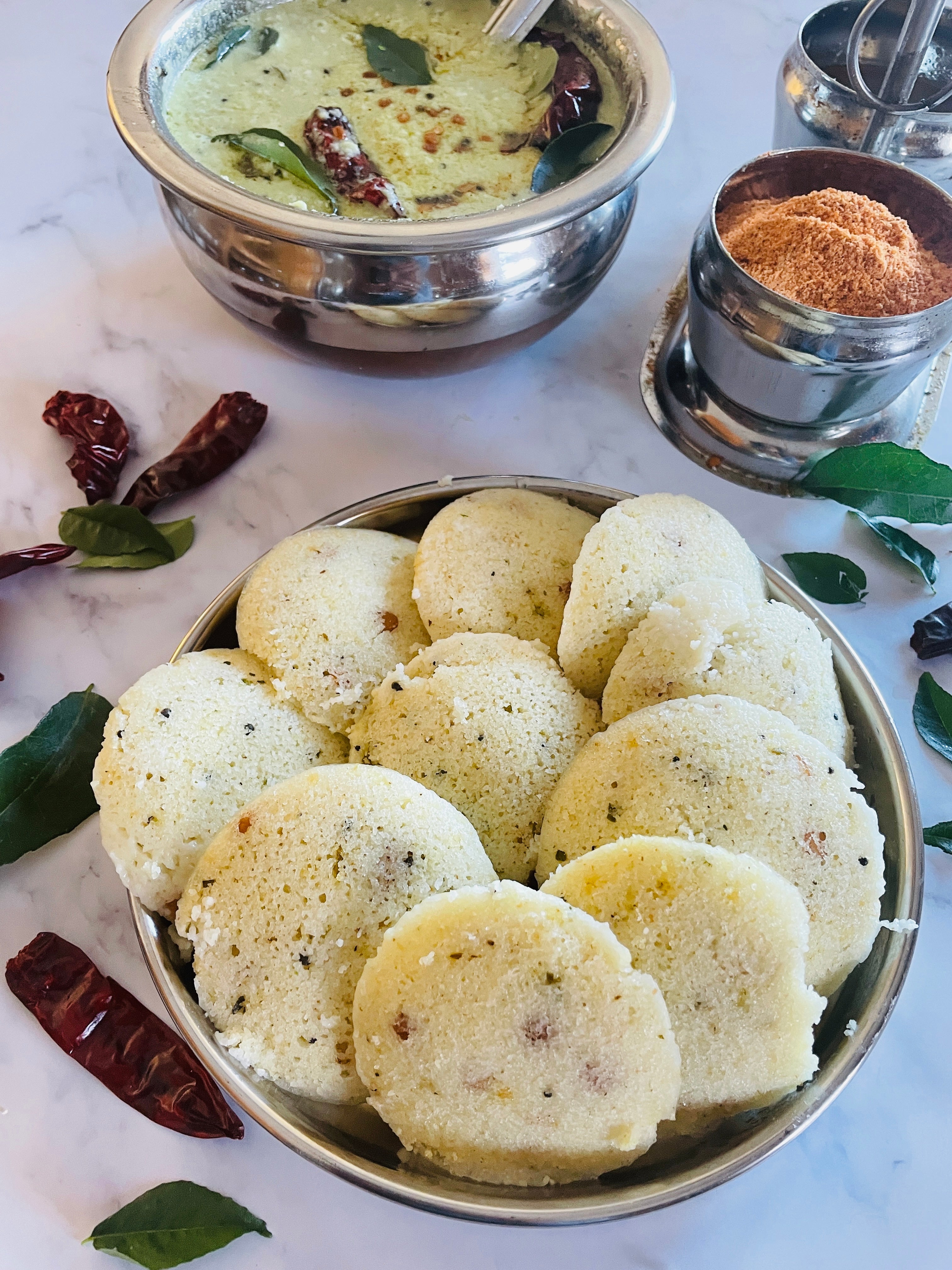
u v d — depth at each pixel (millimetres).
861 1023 223
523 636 281
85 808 283
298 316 313
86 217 422
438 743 256
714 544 283
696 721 243
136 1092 246
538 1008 203
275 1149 245
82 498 355
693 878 214
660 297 400
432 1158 215
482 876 235
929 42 335
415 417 371
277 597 280
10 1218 239
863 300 311
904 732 305
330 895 225
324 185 321
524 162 337
